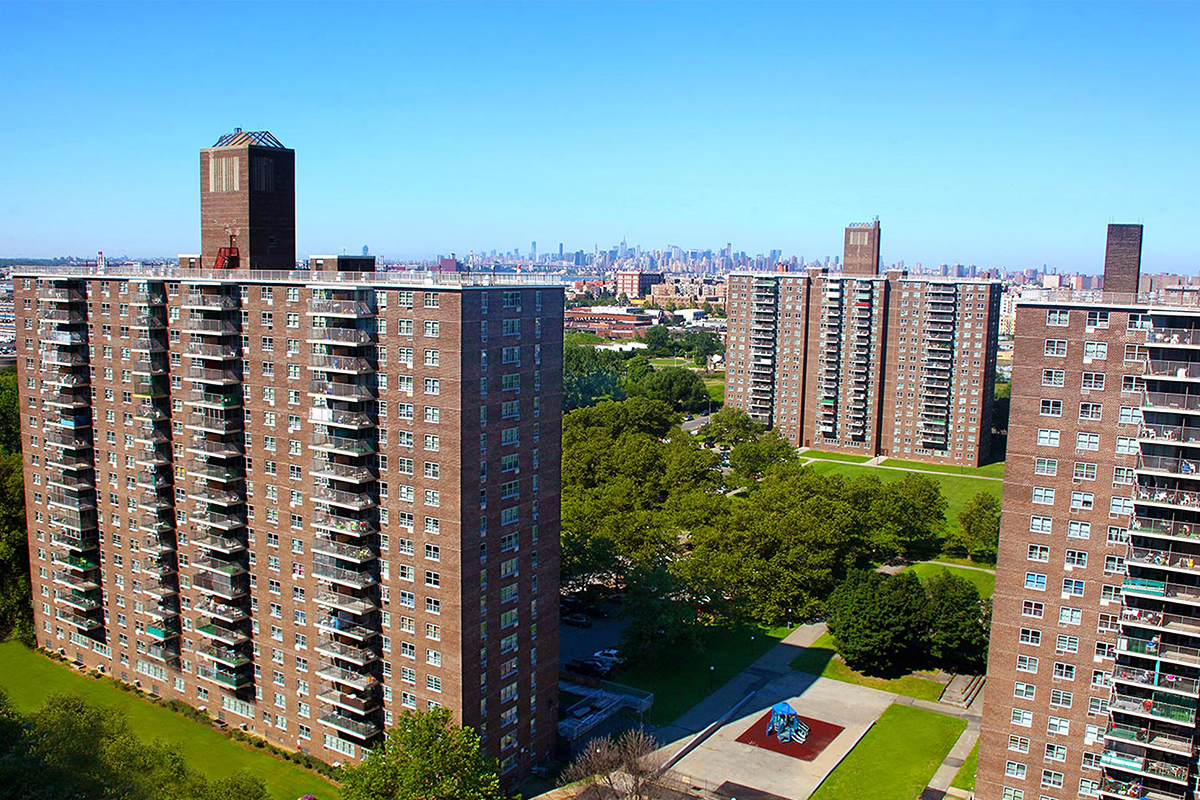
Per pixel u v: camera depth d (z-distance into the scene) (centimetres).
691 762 9612
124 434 10950
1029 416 7875
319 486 9269
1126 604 7656
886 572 15450
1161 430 7412
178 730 10338
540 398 9188
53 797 6581
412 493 8669
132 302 10512
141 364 10338
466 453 8375
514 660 9181
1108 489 7644
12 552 12725
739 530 14000
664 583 11831
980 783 8406
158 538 10788
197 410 10119
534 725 9525
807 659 12238
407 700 9000
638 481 18375
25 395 11944
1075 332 7644
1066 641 7919
